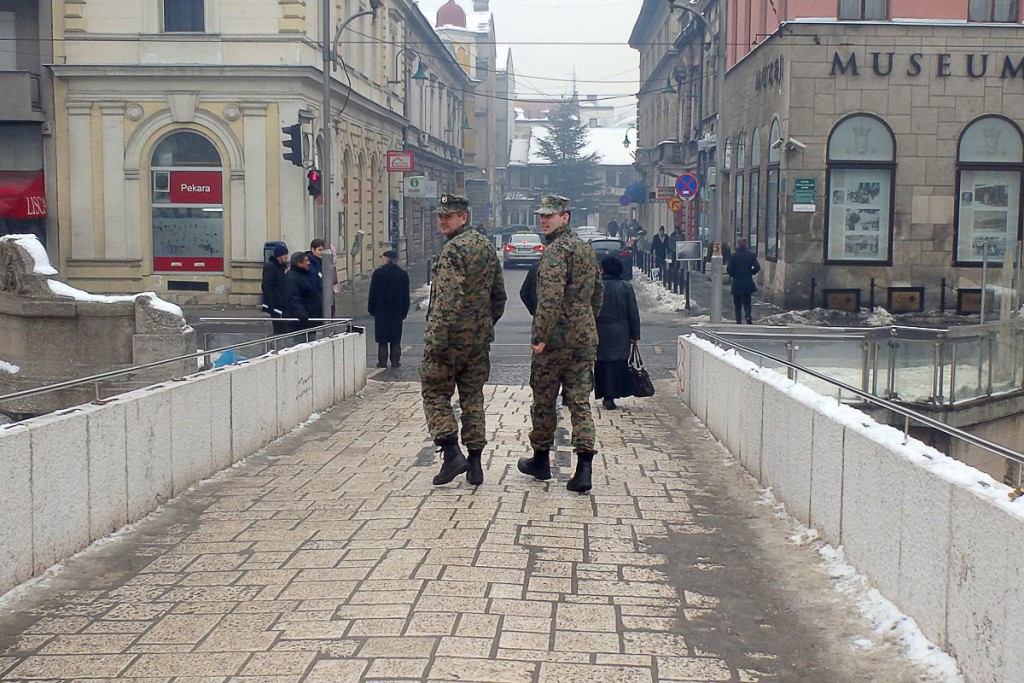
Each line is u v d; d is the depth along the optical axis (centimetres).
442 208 791
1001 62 2772
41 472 617
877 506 576
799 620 551
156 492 780
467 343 807
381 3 4159
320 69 2998
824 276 2839
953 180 2806
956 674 467
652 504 798
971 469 500
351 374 1427
